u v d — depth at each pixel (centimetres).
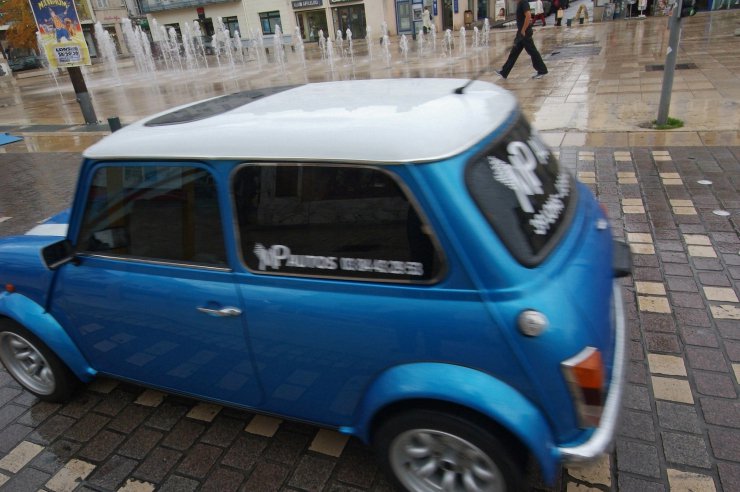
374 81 303
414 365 207
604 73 1245
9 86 2816
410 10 3494
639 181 587
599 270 225
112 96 1862
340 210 210
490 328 190
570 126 823
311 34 3988
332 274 216
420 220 196
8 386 358
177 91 1841
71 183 834
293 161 214
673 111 845
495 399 193
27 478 279
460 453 216
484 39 2541
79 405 330
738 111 805
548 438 196
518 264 193
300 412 251
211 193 233
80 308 286
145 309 262
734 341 326
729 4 2491
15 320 306
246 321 235
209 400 279
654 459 251
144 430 304
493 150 213
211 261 241
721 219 482
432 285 198
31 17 3697
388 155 198
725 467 244
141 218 255
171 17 4453
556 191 242
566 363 188
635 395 291
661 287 389
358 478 259
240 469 271
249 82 1892
